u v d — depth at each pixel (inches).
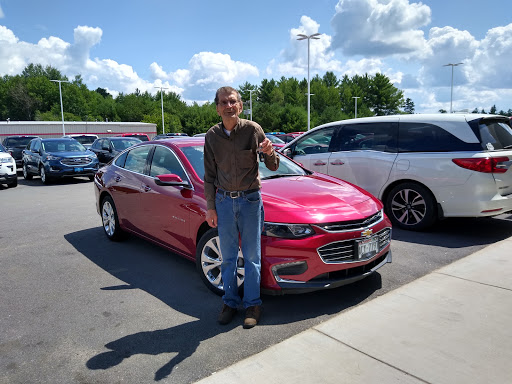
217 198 120.4
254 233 119.9
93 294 148.7
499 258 171.6
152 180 178.4
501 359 100.6
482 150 195.3
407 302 133.5
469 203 196.9
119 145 615.2
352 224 131.8
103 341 115.4
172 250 169.3
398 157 219.3
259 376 96.7
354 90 4362.7
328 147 255.1
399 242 199.3
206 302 140.3
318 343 110.3
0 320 129.7
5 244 219.1
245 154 113.6
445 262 170.2
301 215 128.2
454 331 114.3
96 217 283.3
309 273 126.0
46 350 111.4
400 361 100.9
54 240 224.2
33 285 158.7
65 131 1948.8
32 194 426.0
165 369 101.0
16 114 3986.2
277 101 4200.3
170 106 4003.4
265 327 121.3
